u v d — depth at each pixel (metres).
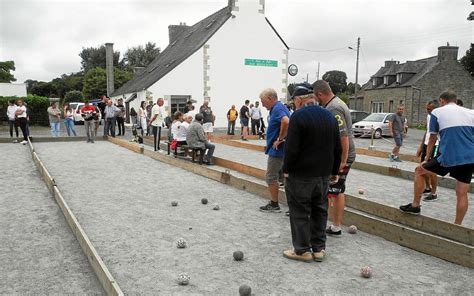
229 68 26.27
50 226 5.43
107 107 17.55
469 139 4.95
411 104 37.56
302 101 4.32
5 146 14.87
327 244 4.78
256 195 7.23
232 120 20.25
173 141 11.70
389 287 3.68
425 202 6.79
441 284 3.75
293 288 3.64
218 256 4.38
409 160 12.02
